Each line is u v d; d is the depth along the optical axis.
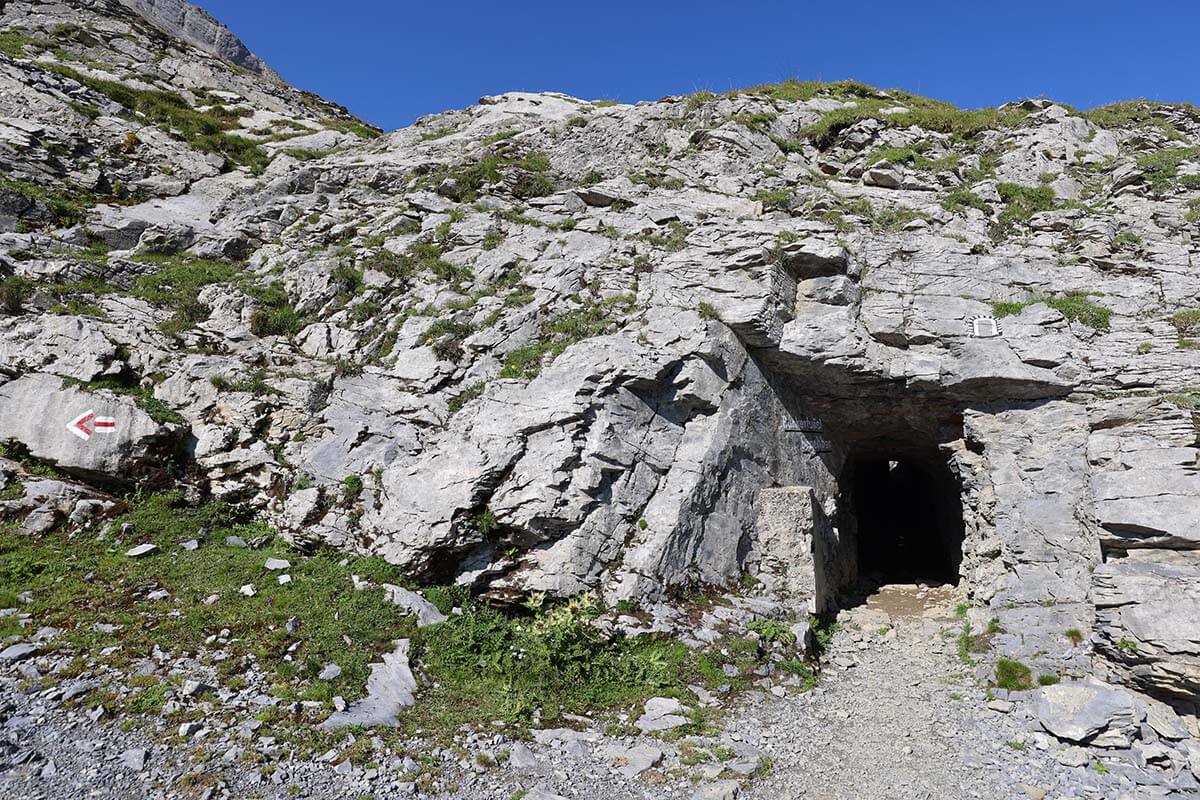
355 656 10.49
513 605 12.73
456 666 10.87
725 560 14.37
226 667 9.84
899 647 14.05
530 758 8.93
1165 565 12.03
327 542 13.31
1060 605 12.86
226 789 7.61
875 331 16.31
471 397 15.13
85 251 20.17
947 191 21.22
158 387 15.16
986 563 14.65
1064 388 14.91
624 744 9.49
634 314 16.34
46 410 14.02
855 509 23.78
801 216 19.75
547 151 25.70
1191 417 13.41
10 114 27.12
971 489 15.86
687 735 9.88
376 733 9.02
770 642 12.76
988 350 15.46
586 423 13.98
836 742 10.29
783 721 10.74
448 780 8.32
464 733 9.33
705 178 22.17
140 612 10.89
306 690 9.57
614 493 13.70
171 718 8.71
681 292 16.73
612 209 20.53
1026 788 9.19
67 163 25.30
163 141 29.33
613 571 13.08
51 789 7.28
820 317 16.52
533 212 21.02
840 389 17.16
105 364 14.94
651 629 12.22
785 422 17.16
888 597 17.44
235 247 21.97
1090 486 13.54
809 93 27.84
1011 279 17.12
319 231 21.97
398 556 12.77
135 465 13.71
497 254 19.14
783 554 14.97
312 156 31.14
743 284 16.47
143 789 7.49
